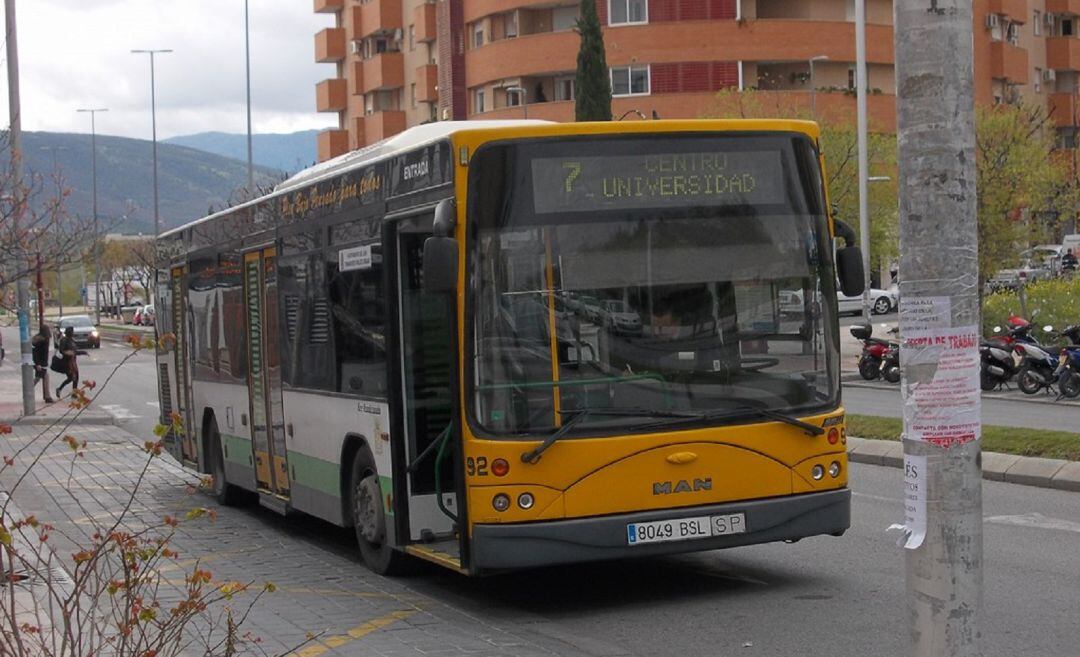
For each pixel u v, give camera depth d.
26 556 12.66
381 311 11.19
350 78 89.25
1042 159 39.81
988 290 40.41
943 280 5.45
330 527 15.69
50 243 16.16
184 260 18.72
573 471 9.56
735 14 67.12
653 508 9.69
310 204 13.12
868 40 68.75
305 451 13.41
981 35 74.31
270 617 10.09
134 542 6.61
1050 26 84.50
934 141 5.44
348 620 9.94
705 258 9.95
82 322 73.25
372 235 11.42
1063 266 43.47
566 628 9.61
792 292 10.12
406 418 11.00
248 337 15.42
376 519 11.69
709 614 9.82
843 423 10.20
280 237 14.12
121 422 32.91
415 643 9.02
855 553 11.94
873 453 18.69
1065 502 14.38
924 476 5.49
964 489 5.47
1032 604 9.55
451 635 9.31
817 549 12.22
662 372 9.79
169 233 19.84
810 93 65.62
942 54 5.43
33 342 37.00
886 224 50.97
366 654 8.67
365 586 11.47
